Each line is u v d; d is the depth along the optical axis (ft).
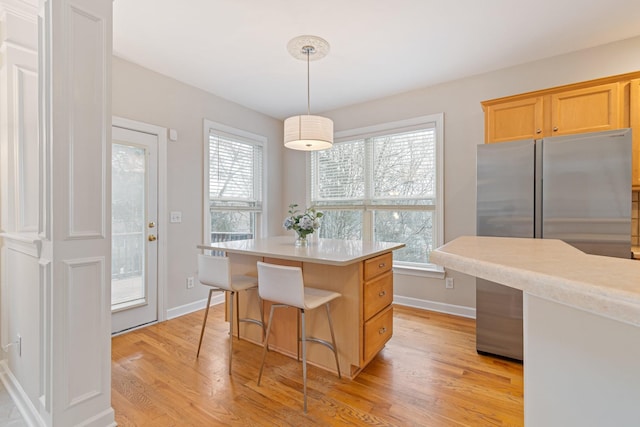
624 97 7.24
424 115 11.45
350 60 9.42
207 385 6.55
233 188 13.10
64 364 4.74
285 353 7.95
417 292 11.57
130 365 7.37
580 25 7.63
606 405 2.09
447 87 10.99
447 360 7.66
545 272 1.92
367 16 7.29
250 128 13.75
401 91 11.80
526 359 2.68
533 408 2.60
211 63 9.61
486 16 7.27
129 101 9.45
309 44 8.52
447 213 10.98
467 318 10.50
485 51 8.89
